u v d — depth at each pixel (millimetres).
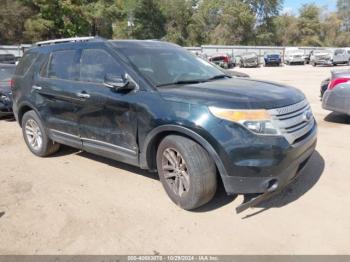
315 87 14945
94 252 3277
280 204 3980
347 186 4371
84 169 5230
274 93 3828
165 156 3975
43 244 3422
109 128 4457
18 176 5066
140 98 4031
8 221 3840
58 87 5078
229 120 3447
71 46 5113
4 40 45031
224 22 64875
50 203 4207
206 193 3723
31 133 5953
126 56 4406
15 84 6051
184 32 66500
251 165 3436
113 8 46812
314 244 3266
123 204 4117
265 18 70312
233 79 4625
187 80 4355
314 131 4066
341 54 34531
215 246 3297
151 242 3393
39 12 42750
